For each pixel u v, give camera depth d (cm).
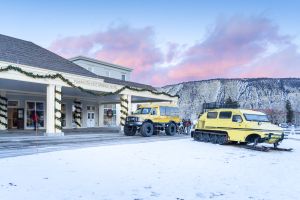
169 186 801
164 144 1848
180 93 16100
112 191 744
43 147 1573
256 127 1691
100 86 2612
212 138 1978
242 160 1268
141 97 3278
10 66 1923
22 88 2672
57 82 2227
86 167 1032
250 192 756
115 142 1922
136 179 872
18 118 2953
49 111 2175
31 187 760
